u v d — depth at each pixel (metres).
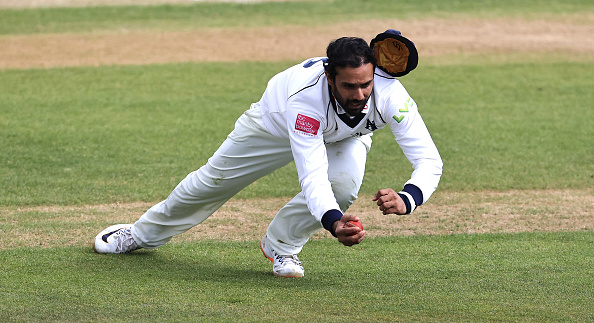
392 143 31.89
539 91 40.78
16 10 61.66
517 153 30.02
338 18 60.31
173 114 35.62
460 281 16.28
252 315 13.71
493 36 55.06
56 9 62.47
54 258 17.64
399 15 61.59
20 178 26.08
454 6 65.31
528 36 55.03
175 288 15.48
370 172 27.77
